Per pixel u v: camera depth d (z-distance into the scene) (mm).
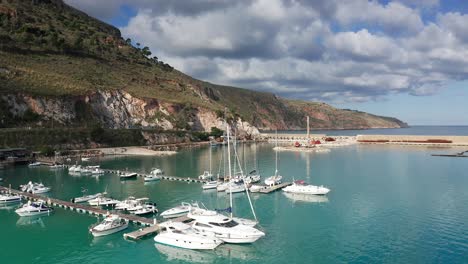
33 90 142125
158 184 75062
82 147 132750
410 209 52250
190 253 38344
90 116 156250
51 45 196500
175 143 170500
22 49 176750
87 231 45094
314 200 58938
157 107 186875
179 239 39562
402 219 47688
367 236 41781
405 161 104750
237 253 38062
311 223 46875
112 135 147750
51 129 130500
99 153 128750
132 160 116562
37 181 79438
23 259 37375
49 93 145250
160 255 38000
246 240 39594
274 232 43750
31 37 189125
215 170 94750
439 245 38688
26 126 132000
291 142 198125
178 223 42500
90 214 52594
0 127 125750
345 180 75500
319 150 143750
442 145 158000
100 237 42906
